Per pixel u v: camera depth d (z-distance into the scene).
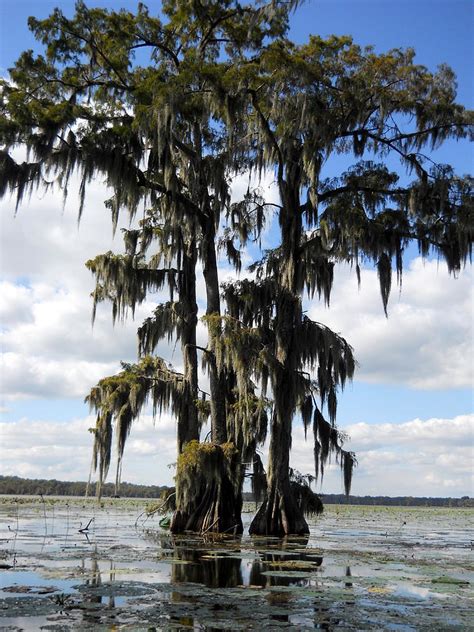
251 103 25.05
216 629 9.33
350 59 24.75
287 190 26.62
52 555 17.08
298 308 25.33
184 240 27.89
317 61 24.55
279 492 24.56
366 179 26.91
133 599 11.27
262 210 27.98
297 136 25.36
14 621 9.63
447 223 26.09
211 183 25.78
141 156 24.97
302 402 25.44
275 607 10.84
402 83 25.17
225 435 26.03
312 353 25.08
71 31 24.72
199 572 14.32
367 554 18.62
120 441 27.58
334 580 13.62
